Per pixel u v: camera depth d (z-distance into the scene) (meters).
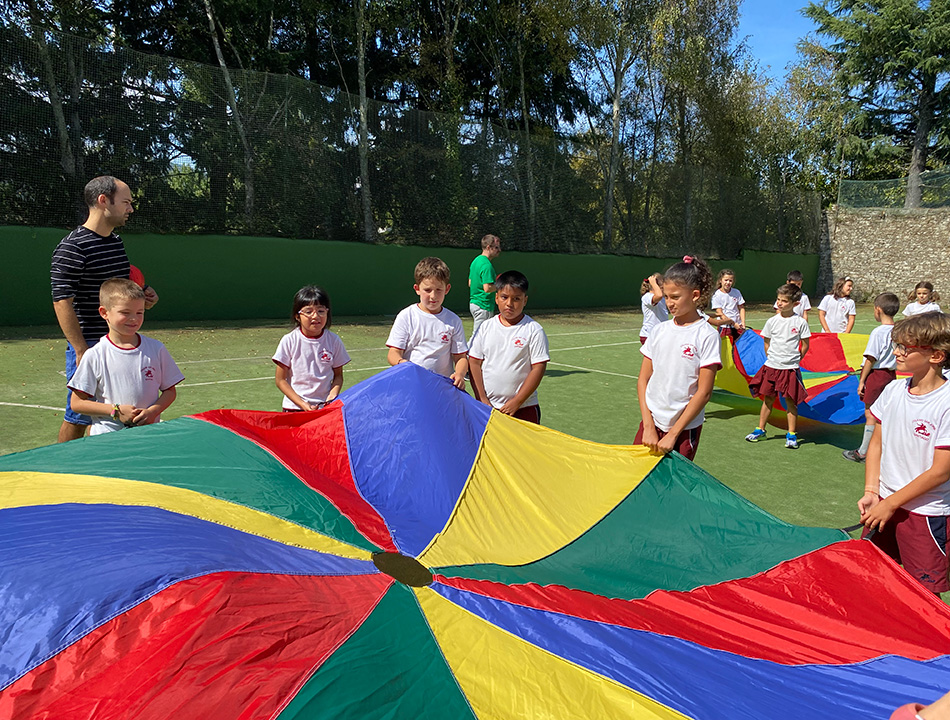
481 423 3.65
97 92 12.75
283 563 2.17
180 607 1.77
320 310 4.39
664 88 25.28
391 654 1.79
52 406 6.84
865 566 2.77
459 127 18.48
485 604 2.19
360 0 18.20
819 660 2.15
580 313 20.41
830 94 37.00
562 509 3.22
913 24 35.84
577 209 21.78
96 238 3.98
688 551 3.02
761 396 7.09
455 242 18.80
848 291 9.55
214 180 14.51
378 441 3.37
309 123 15.86
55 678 1.57
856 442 7.06
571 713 1.67
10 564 1.84
